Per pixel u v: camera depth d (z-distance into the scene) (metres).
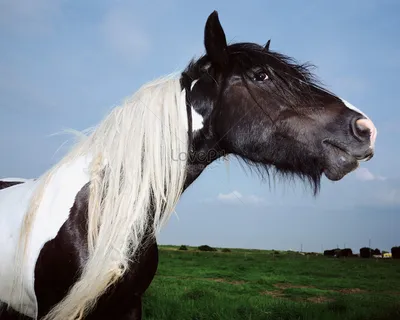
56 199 2.27
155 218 2.18
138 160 2.19
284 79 2.31
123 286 2.19
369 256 40.53
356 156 2.25
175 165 2.24
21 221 2.35
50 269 2.19
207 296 8.38
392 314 6.97
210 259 25.69
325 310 7.24
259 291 11.50
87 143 2.43
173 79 2.46
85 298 2.04
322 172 2.37
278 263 24.31
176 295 8.34
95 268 2.04
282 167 2.38
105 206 2.15
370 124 2.27
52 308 2.24
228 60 2.33
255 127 2.30
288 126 2.29
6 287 2.36
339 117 2.28
